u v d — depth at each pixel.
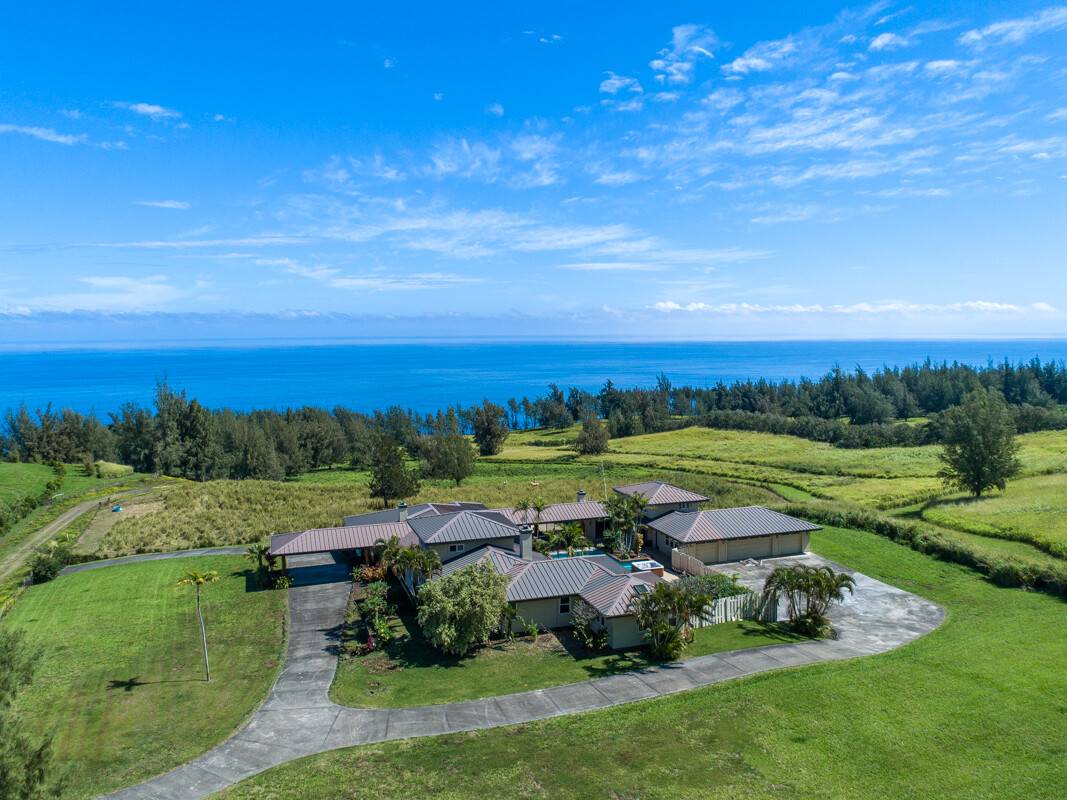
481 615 35.16
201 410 111.38
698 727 27.58
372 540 50.78
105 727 28.64
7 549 60.28
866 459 102.88
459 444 91.75
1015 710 28.25
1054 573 43.81
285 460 114.31
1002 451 67.06
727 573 49.28
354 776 24.53
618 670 33.72
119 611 43.59
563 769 24.66
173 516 69.00
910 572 48.94
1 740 17.12
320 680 33.12
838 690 30.48
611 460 113.75
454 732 27.72
